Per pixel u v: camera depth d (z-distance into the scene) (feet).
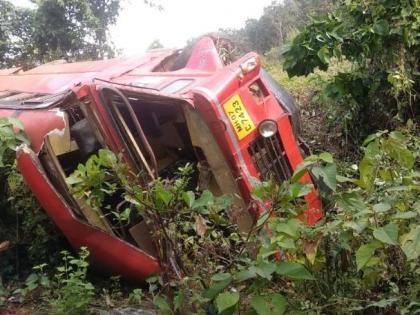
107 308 13.20
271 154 15.31
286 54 20.30
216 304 8.69
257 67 15.46
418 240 8.04
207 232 10.16
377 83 20.53
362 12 19.90
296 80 29.50
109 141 13.58
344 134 22.98
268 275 8.30
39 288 14.55
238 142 14.65
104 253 13.73
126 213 10.67
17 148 13.51
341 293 9.93
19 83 21.43
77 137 13.83
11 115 15.96
